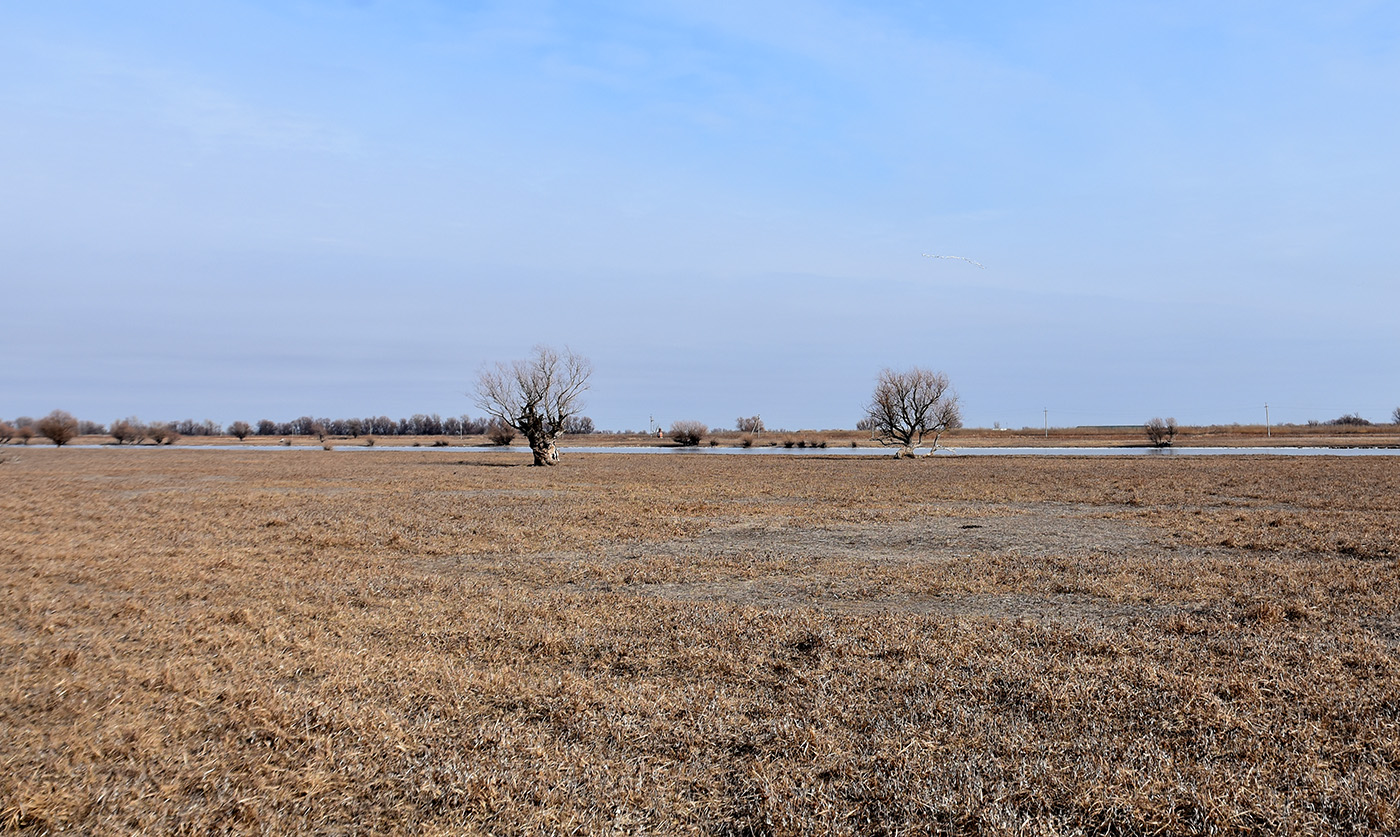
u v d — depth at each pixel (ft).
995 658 27.63
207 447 313.94
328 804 18.20
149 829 17.10
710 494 96.12
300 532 62.39
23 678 26.68
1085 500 84.99
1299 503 77.97
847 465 162.71
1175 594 38.32
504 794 18.35
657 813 17.54
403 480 124.36
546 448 175.11
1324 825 16.63
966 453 223.92
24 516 73.00
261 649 30.09
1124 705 23.15
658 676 26.96
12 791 18.53
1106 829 16.76
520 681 26.04
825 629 31.96
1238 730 21.33
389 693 25.16
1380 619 33.09
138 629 33.27
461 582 43.60
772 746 20.76
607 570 46.83
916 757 19.76
